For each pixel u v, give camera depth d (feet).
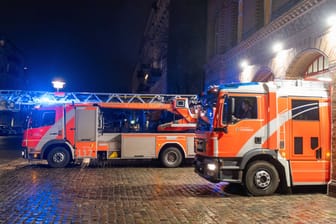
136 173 46.62
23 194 31.86
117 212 25.72
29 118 52.49
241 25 63.77
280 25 45.16
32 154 52.03
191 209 26.84
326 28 35.55
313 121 32.91
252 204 28.58
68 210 26.18
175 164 53.72
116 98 65.10
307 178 32.30
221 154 31.50
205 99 34.60
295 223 23.34
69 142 52.47
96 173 46.37
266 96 32.42
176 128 55.52
